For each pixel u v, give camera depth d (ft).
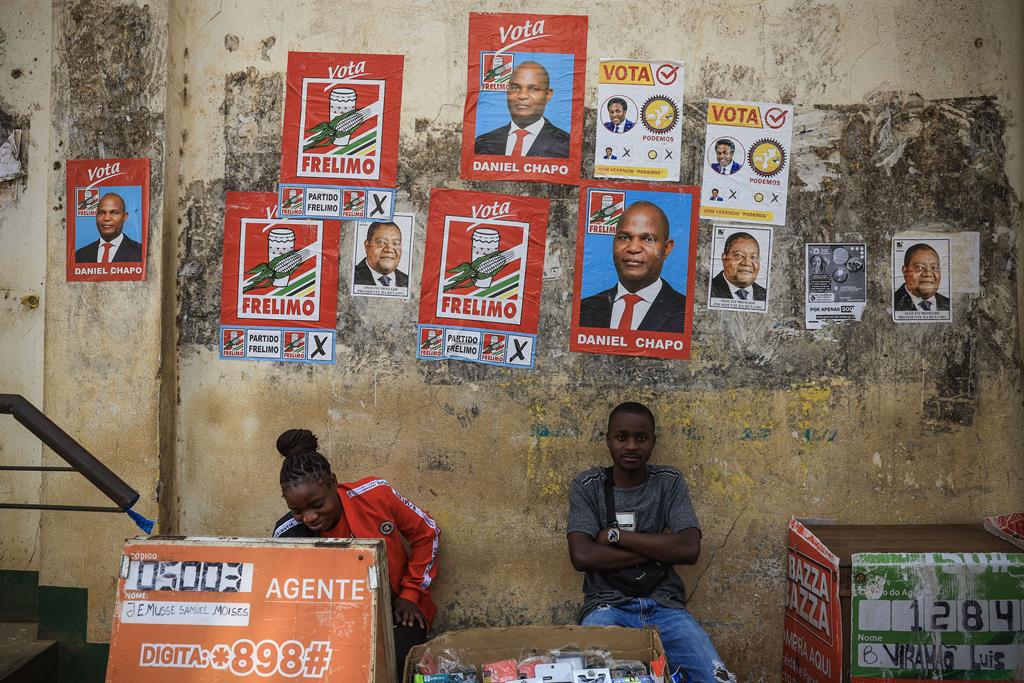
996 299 11.23
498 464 11.31
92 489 11.09
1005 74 11.22
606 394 11.26
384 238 11.35
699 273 11.25
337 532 9.80
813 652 10.31
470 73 11.30
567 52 11.25
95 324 11.11
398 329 11.37
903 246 11.21
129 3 11.09
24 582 11.94
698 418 11.23
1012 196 11.22
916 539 10.43
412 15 11.34
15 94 12.03
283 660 7.71
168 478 11.23
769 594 11.24
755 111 11.23
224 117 11.42
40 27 12.01
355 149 11.37
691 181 11.23
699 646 9.61
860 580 9.58
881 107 11.21
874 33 11.21
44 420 8.98
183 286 11.43
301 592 7.86
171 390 11.32
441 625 11.34
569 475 11.27
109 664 7.76
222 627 7.81
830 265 11.22
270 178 11.41
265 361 11.43
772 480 11.23
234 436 11.42
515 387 11.31
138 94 11.10
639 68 11.22
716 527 11.25
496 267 11.30
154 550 7.99
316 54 11.37
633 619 9.96
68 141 11.20
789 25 11.21
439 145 11.32
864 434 11.21
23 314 12.10
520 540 11.31
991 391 11.25
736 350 11.23
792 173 11.24
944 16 11.21
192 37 11.45
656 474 10.53
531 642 9.11
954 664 9.55
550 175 11.27
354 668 7.66
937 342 11.21
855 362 11.22
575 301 11.27
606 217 11.26
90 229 11.15
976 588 9.57
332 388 11.39
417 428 11.35
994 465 11.25
